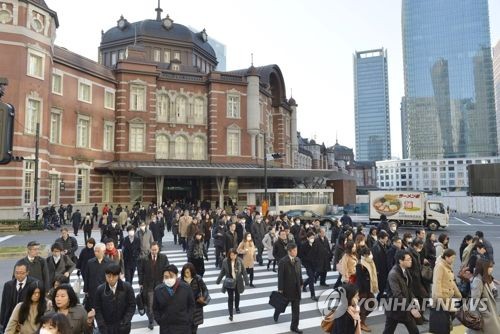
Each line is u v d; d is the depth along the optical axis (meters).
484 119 150.75
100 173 37.00
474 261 9.70
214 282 13.55
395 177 162.38
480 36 152.75
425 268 9.55
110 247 9.41
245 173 38.28
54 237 23.55
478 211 57.72
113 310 6.06
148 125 39.47
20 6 28.31
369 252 8.97
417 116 161.25
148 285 8.73
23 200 27.89
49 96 30.45
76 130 34.78
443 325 7.45
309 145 82.25
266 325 9.18
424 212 32.34
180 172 36.31
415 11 163.00
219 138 42.06
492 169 44.09
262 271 15.56
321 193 42.75
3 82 4.45
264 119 47.25
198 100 42.66
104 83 38.00
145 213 27.17
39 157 29.11
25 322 5.43
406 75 165.38
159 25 49.22
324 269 12.28
